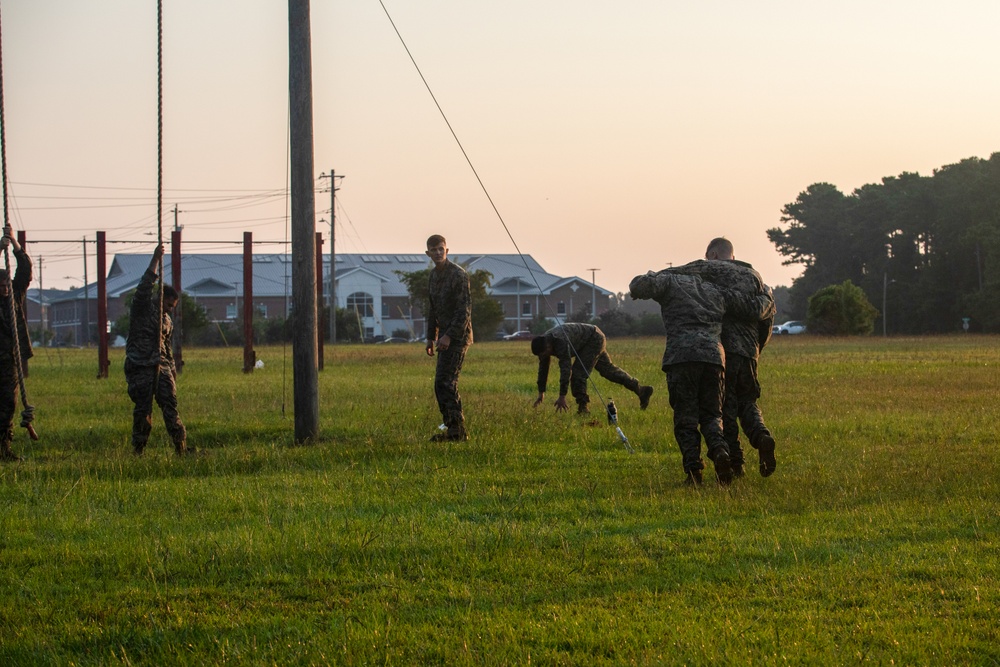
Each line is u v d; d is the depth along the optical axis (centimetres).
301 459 1165
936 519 802
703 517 827
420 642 538
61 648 545
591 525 799
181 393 2083
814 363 3294
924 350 4675
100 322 2817
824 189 12631
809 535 756
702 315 977
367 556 712
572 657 517
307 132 1327
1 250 1171
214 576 670
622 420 1517
